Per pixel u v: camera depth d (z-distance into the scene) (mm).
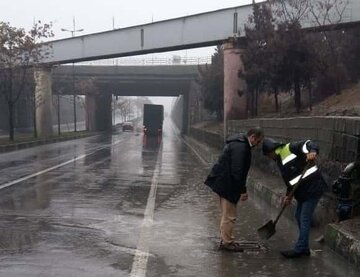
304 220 6711
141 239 7512
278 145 7078
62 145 37844
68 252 6641
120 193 12508
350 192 7613
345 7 24594
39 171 17641
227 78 29281
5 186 13430
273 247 7207
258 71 24141
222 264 6273
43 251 6652
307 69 21969
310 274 5902
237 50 29141
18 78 42844
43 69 44781
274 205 10711
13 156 25500
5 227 8148
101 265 6082
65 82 65875
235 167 6859
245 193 7062
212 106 45094
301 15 24266
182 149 34062
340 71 23938
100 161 22641
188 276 5742
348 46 26469
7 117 68500
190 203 11133
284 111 26531
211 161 23516
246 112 29094
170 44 34844
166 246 7133
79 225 8430
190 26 33281
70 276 5609
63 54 43688
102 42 40781
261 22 24906
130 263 6211
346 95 22703
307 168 6723
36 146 36094
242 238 7797
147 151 31031
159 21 35719
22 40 36375
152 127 60844
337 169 8438
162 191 13070
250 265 6246
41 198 11391
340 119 8922
